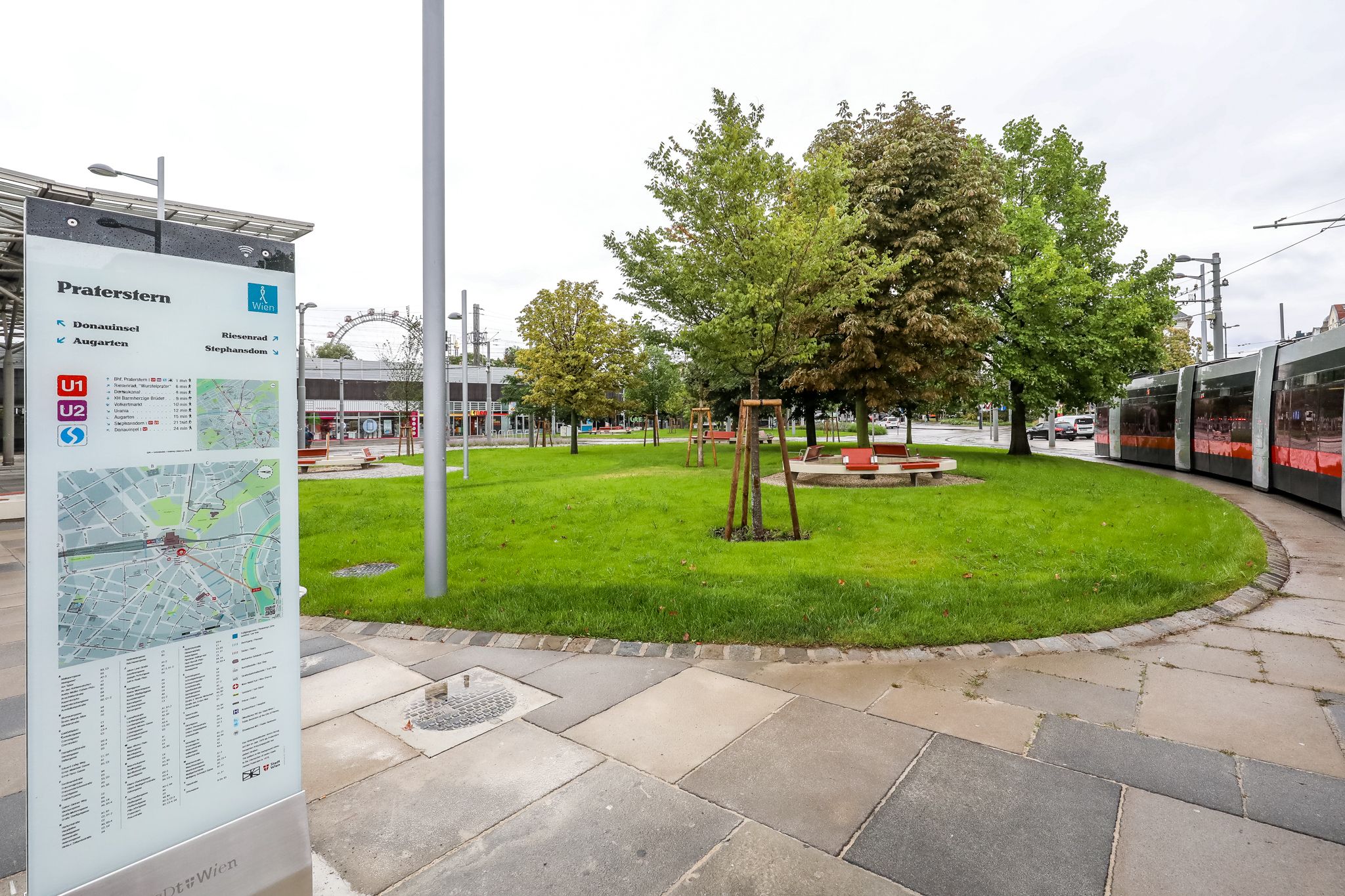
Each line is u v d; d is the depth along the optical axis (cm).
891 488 1466
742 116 933
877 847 278
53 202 176
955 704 417
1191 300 3312
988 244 1812
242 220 1049
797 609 584
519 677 463
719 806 308
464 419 1875
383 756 355
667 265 1005
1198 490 1434
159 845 202
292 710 233
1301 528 1067
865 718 397
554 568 764
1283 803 309
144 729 198
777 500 1268
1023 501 1245
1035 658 493
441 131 643
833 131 2012
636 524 1052
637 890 253
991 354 2188
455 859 272
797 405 3025
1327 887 254
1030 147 2336
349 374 6756
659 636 529
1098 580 683
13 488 1756
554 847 279
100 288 185
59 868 184
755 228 909
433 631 559
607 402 3148
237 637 219
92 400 185
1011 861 269
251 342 221
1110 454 2723
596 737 375
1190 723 391
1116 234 2288
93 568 187
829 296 1019
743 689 440
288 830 231
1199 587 654
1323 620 591
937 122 1847
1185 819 297
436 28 637
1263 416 1538
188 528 206
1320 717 399
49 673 180
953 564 770
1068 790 320
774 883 257
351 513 1187
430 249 645
